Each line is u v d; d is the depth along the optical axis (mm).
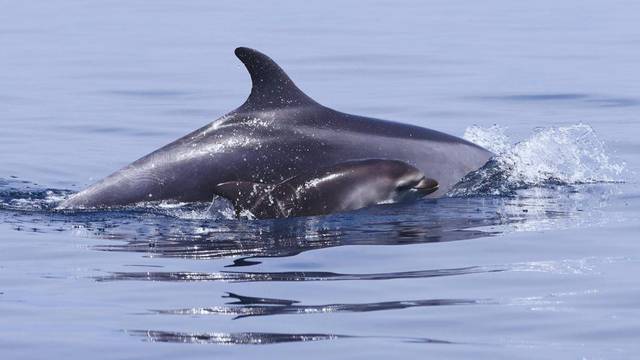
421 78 113875
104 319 43000
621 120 91188
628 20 160750
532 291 46406
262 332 41375
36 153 82125
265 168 62594
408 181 60781
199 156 63281
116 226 58500
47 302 45344
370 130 65000
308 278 48375
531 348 39625
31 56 134000
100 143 85938
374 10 179625
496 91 106000
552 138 75562
